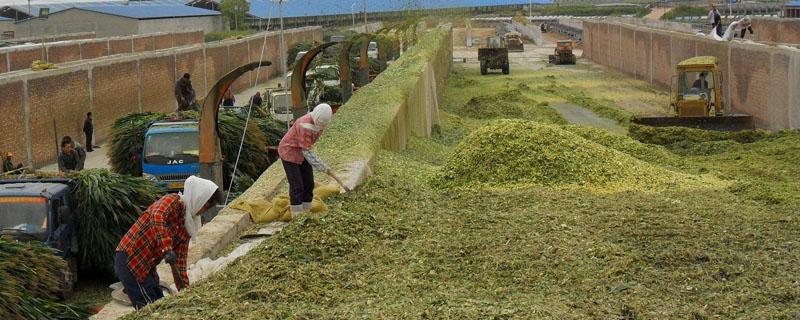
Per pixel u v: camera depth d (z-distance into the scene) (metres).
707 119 30.80
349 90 29.06
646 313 8.58
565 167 16.52
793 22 55.62
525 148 16.84
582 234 11.88
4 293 13.09
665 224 12.54
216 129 17.70
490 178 16.38
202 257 11.62
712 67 31.98
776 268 10.29
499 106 35.16
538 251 10.97
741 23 49.00
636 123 31.08
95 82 37.81
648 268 10.33
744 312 8.77
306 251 10.70
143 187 17.45
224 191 20.78
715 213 13.52
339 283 9.71
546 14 117.88
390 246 11.35
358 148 17.73
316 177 15.40
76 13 69.00
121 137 23.42
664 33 46.62
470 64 63.06
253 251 10.84
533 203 14.35
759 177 19.95
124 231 17.03
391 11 49.41
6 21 67.94
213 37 74.56
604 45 63.19
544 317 8.19
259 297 9.01
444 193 15.51
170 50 48.47
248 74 61.56
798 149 23.52
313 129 13.20
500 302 8.93
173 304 8.88
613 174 16.52
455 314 8.26
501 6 109.12
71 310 14.44
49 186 16.66
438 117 30.89
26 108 31.86
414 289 9.52
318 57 38.31
